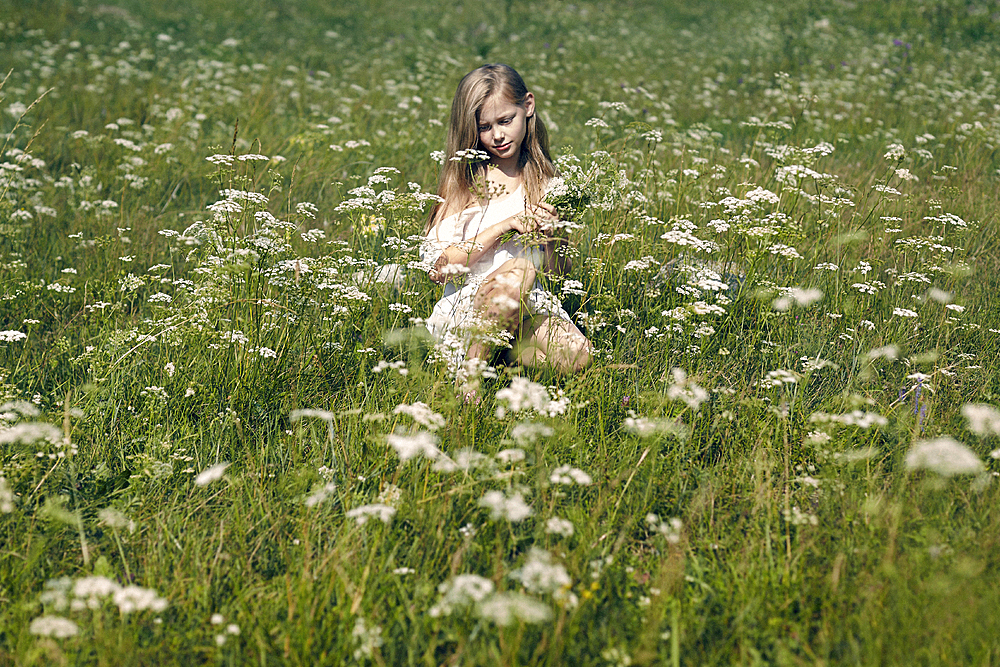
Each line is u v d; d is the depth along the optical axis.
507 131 3.64
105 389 3.30
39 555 2.40
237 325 3.65
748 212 3.97
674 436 2.92
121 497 2.77
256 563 2.54
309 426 3.18
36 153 7.02
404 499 2.60
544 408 2.70
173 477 2.88
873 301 4.16
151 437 3.04
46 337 4.09
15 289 4.40
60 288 4.08
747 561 2.35
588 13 17.62
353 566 2.35
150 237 5.43
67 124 8.16
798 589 2.24
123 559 2.34
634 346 3.76
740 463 2.83
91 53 11.86
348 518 2.48
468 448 2.62
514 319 3.52
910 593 2.11
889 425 3.06
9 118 8.28
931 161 6.54
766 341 3.67
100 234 5.30
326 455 2.97
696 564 2.34
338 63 12.74
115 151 7.02
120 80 10.06
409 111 8.34
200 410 3.31
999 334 3.85
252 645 2.08
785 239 3.87
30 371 3.66
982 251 4.95
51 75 10.34
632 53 13.40
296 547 2.50
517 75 3.68
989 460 2.80
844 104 9.06
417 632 2.10
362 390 3.39
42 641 1.98
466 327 3.21
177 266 4.95
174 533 2.59
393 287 4.23
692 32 16.17
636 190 4.82
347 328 3.82
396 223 3.88
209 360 3.52
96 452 3.01
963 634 2.00
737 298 3.78
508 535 2.52
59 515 2.40
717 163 6.12
